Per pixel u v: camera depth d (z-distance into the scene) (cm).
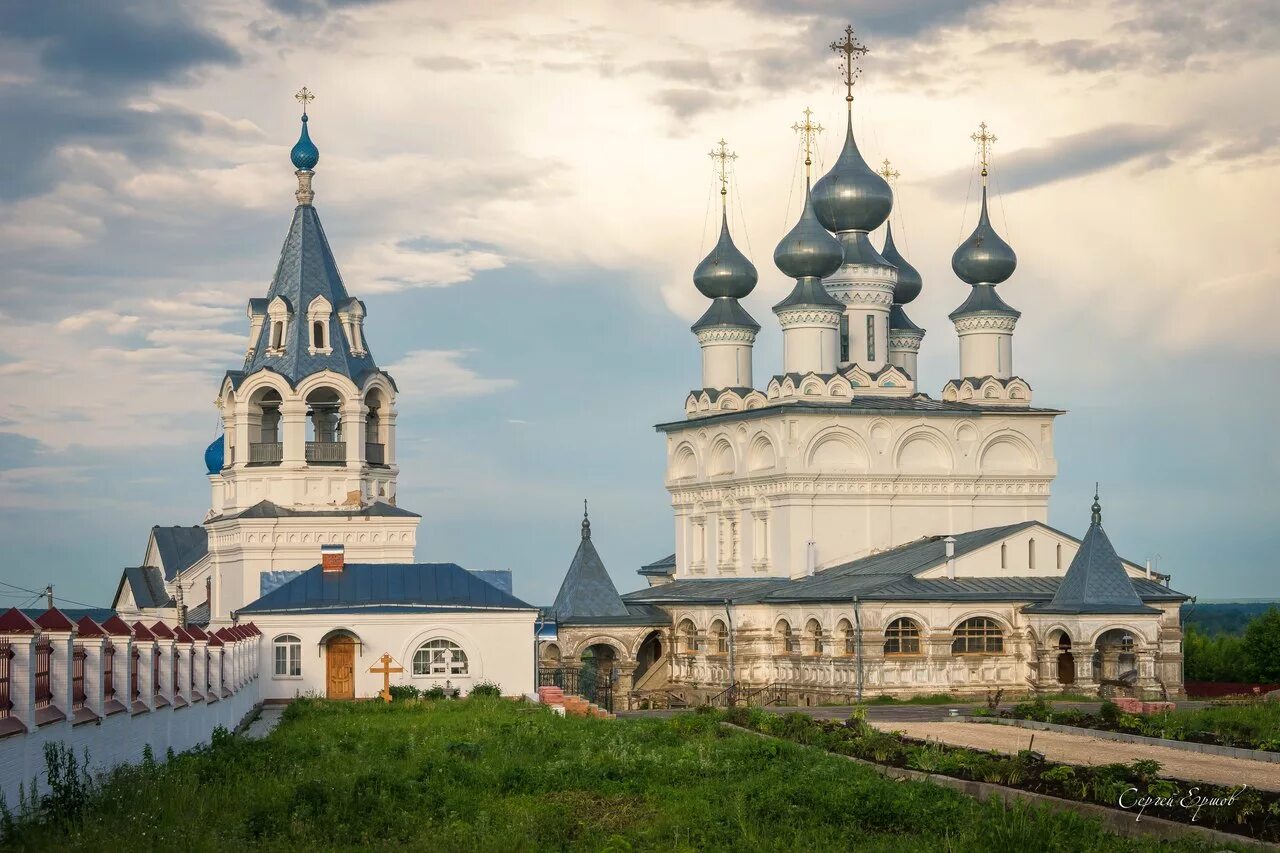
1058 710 7019
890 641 8894
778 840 3703
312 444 10288
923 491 10544
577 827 3884
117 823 3428
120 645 4231
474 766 4794
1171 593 9012
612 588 10475
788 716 6378
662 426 11700
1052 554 9362
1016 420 10756
